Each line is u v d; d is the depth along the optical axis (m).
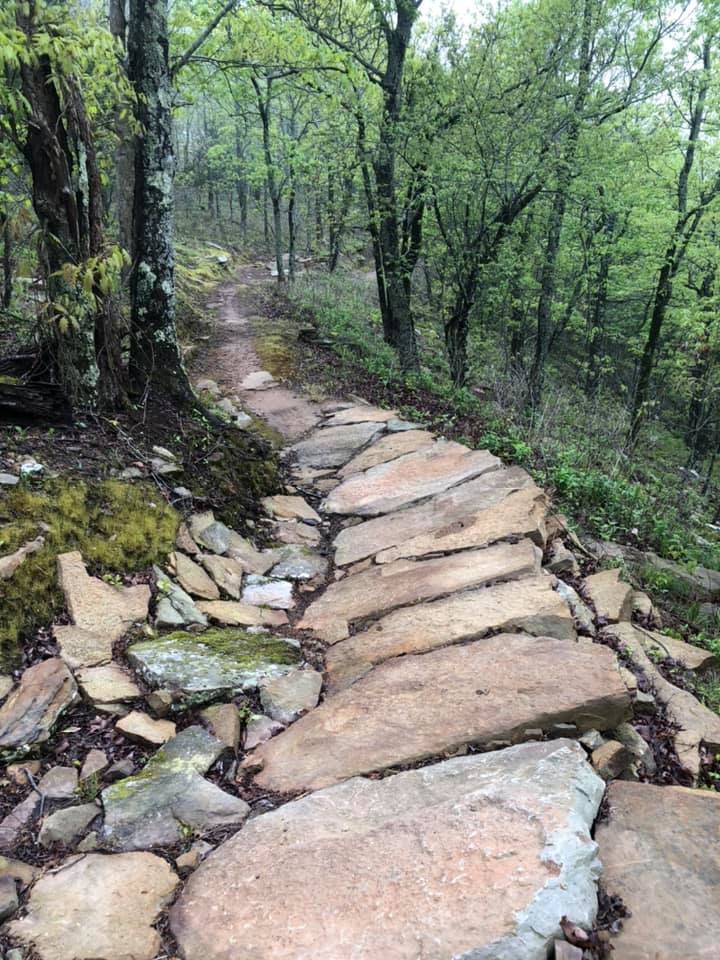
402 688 3.94
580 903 2.39
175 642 4.31
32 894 2.65
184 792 3.25
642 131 13.84
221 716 3.82
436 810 2.87
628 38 12.71
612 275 19.33
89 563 4.73
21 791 3.22
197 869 2.80
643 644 4.66
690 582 6.50
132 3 6.83
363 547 6.20
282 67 12.50
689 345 16.72
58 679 3.76
